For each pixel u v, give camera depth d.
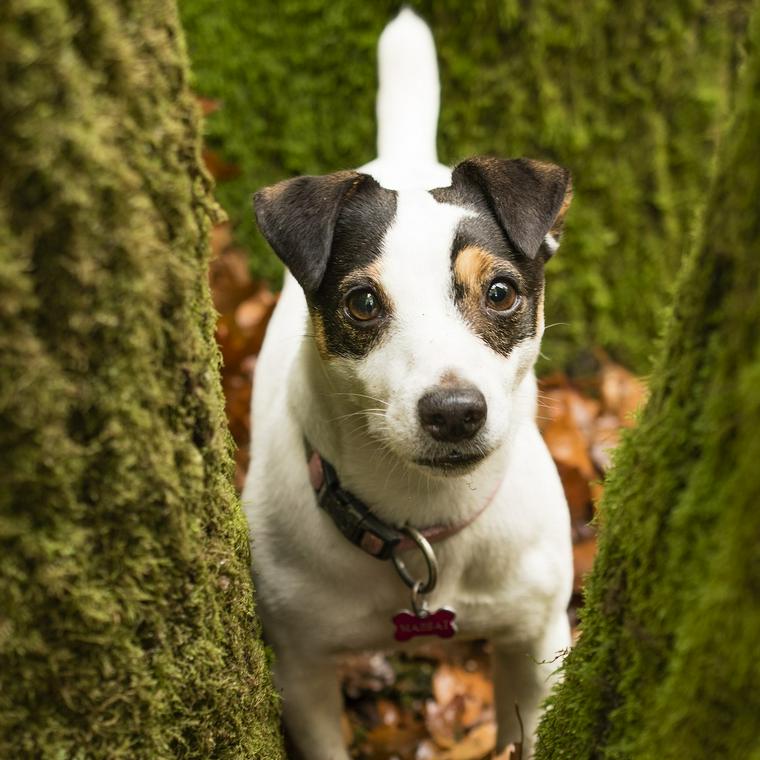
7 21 0.32
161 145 0.36
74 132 0.33
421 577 0.54
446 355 0.47
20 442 0.35
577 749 0.43
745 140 0.35
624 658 0.40
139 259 0.35
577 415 0.81
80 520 0.37
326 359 0.51
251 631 0.46
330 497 0.52
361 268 0.50
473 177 0.52
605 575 0.42
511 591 0.55
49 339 0.35
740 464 0.34
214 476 0.41
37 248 0.34
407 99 0.71
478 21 0.81
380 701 0.69
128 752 0.39
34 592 0.37
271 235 0.51
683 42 0.81
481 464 0.49
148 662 0.39
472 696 0.68
